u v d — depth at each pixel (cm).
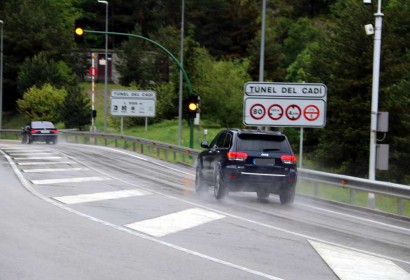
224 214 4459
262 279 2558
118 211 4303
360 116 13362
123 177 6938
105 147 13488
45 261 2698
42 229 3462
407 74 13912
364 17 13738
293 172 5269
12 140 17288
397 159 13212
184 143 15312
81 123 19488
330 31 17688
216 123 18725
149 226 3734
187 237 3434
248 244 3319
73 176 6719
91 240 3209
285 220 4378
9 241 3095
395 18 14388
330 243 3516
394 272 2858
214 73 18538
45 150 11012
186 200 5197
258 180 5194
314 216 4744
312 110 8912
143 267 2664
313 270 2788
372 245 3566
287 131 15962
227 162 5216
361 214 5088
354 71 13525
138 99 16325
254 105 8962
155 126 19575
